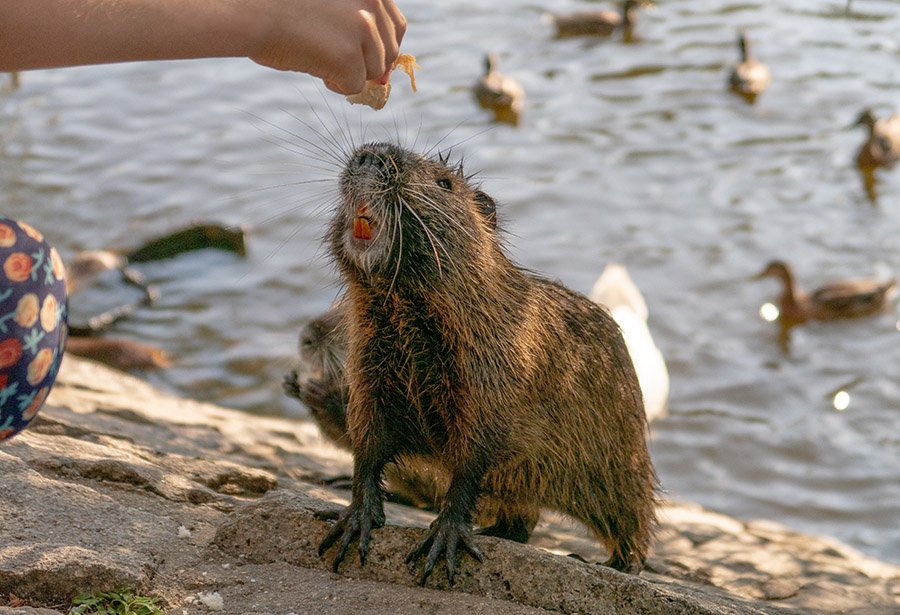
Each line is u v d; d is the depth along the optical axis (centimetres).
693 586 621
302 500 466
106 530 437
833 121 1883
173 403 934
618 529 554
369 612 400
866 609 648
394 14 295
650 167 1752
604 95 1988
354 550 443
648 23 2291
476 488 464
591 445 529
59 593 383
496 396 470
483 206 527
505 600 421
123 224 1588
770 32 2219
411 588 426
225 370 1313
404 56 387
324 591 417
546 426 503
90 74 2027
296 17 271
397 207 455
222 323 1401
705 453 1215
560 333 512
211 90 1955
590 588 417
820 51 2130
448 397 474
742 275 1512
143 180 1684
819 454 1213
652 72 2080
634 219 1623
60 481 466
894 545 1063
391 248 456
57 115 1875
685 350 1385
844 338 1419
